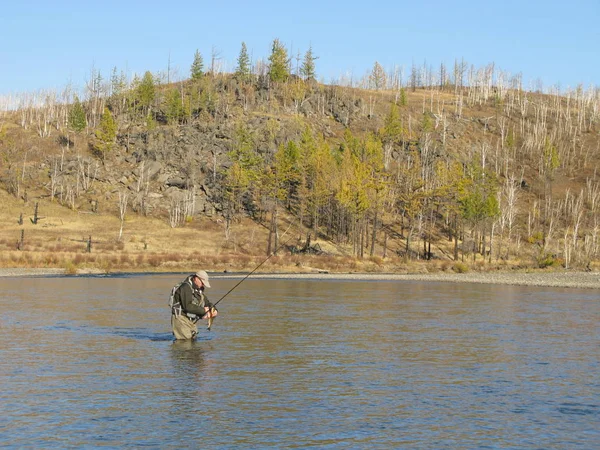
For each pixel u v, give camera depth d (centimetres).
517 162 16038
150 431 781
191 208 11694
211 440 747
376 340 1566
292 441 747
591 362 1278
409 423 830
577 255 9306
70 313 2123
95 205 11444
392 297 3178
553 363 1266
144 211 11512
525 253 10931
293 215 12025
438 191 10800
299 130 14588
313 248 10081
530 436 778
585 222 12875
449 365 1237
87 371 1142
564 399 966
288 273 7000
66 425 805
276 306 2531
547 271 8362
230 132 14050
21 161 12850
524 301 3011
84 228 10194
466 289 4116
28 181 12206
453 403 936
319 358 1301
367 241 10512
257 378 1098
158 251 8956
